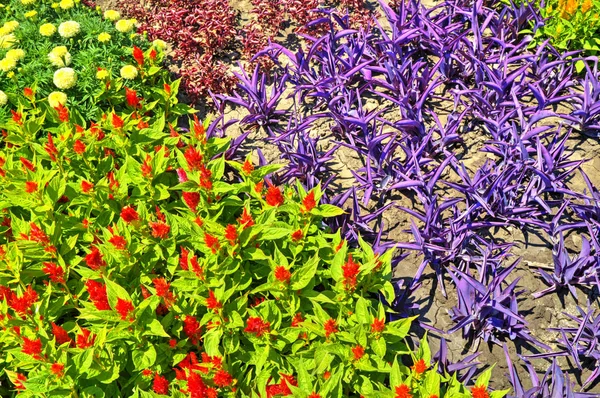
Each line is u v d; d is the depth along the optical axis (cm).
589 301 238
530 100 271
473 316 231
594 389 229
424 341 219
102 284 226
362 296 228
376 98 278
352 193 249
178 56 295
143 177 241
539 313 238
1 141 264
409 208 255
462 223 249
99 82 269
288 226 232
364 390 216
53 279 226
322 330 218
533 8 282
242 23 306
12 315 228
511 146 256
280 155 268
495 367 233
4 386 229
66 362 214
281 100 283
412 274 245
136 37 287
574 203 250
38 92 268
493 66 278
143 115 273
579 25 269
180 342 223
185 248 234
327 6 305
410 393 212
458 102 273
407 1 299
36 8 289
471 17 281
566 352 229
